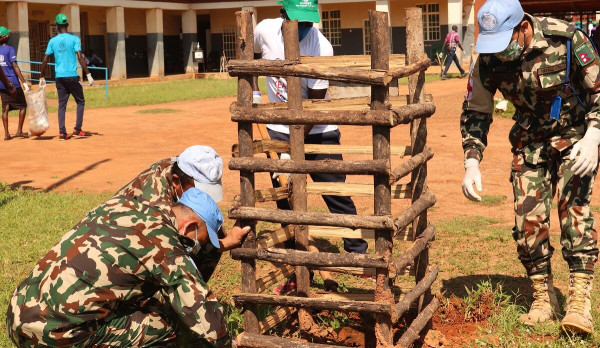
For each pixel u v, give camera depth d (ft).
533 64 13.74
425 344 13.78
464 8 107.86
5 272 18.38
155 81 106.73
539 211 14.56
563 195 14.23
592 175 14.15
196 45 115.24
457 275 18.39
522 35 13.64
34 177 33.32
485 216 24.63
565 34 13.48
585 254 14.14
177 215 11.16
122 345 11.32
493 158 35.68
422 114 13.07
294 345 12.60
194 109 64.90
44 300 10.69
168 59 124.47
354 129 47.19
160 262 10.77
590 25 70.49
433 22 109.91
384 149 11.74
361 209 25.54
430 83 84.79
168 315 11.85
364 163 11.73
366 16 113.60
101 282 10.66
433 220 23.95
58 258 10.77
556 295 16.44
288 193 14.12
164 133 48.52
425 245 13.30
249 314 13.16
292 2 16.28
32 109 45.96
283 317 14.17
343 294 14.14
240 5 111.34
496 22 13.38
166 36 123.95
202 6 112.88
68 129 51.49
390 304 12.03
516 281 17.83
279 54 16.66
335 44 116.47
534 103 14.14
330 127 16.65
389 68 12.69
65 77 45.37
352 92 13.67
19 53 87.04
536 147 14.49
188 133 48.34
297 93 13.37
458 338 14.30
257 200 13.41
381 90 11.63
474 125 14.85
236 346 13.07
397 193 13.98
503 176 31.53
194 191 11.30
